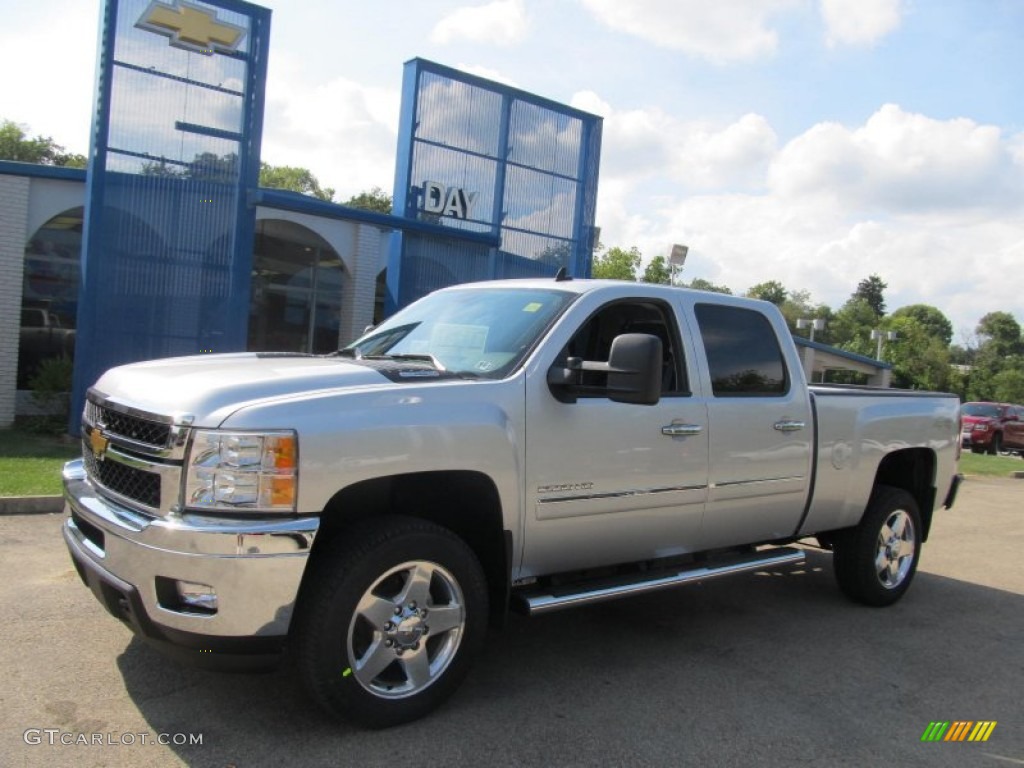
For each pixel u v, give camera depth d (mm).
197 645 3164
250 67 11812
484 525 3938
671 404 4543
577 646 4848
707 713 3986
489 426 3748
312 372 3664
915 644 5238
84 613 4672
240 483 3150
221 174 11812
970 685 4582
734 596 6137
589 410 4160
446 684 3691
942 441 6461
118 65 10922
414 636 3586
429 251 14617
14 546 5988
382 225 13562
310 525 3201
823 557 7562
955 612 6062
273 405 3260
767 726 3885
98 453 3658
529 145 15656
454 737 3543
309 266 18578
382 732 3529
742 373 5051
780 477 5156
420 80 14227
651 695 4164
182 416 3219
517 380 3947
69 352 14125
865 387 6480
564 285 4645
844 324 99062
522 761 3375
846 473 5613
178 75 11352
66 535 3869
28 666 3955
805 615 5750
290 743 3377
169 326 11609
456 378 3885
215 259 11867
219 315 11953
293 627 3357
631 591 4379
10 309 12758
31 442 10844
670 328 4781
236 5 11586
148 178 11273
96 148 10875
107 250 11070
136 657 4117
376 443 3402
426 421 3562
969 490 14359
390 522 3541
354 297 18359
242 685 3877
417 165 14367
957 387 55719
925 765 3604
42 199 13148
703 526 4820
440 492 3914
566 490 4074
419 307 5117
